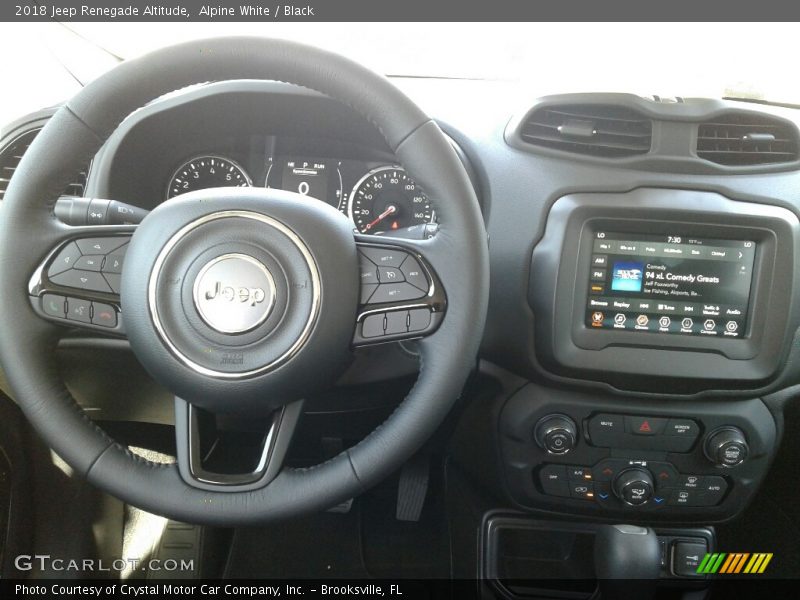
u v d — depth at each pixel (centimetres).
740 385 125
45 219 88
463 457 153
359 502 176
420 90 137
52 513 141
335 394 124
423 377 89
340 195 138
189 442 89
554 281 121
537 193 123
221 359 85
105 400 129
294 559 163
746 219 118
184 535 154
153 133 129
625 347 124
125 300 86
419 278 88
